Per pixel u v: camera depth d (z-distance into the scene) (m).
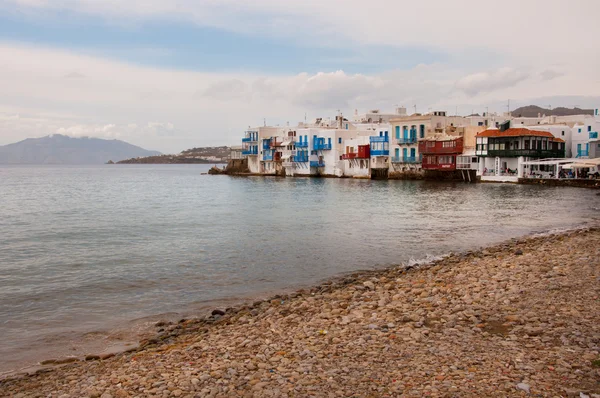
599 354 10.30
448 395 8.78
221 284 22.48
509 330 12.46
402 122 107.88
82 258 28.89
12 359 13.68
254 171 153.00
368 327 13.32
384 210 52.09
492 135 89.81
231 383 10.04
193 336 14.57
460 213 48.59
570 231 34.47
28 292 21.45
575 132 94.38
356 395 9.11
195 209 57.22
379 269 24.66
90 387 10.34
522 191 71.88
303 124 139.00
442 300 15.82
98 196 80.06
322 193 77.69
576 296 15.12
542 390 8.75
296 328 13.91
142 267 26.31
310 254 29.27
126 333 15.82
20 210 57.50
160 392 9.82
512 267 20.84
